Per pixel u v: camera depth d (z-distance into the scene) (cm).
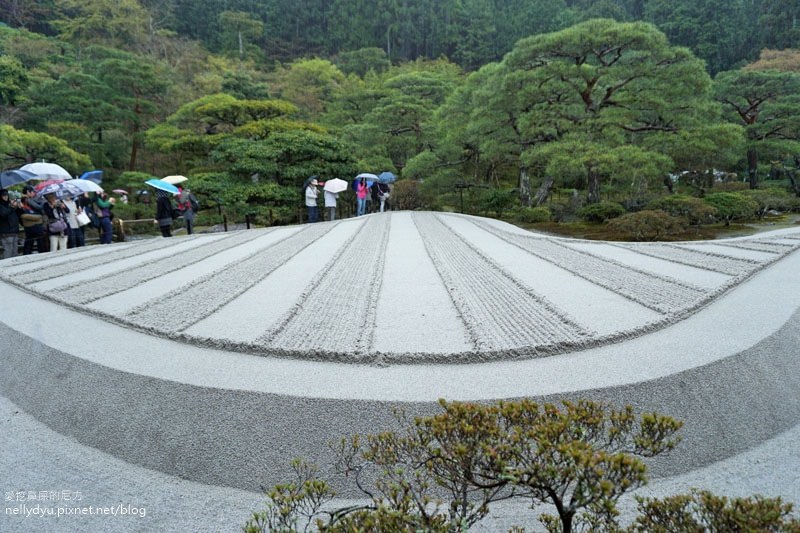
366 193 1688
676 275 586
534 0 5212
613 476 160
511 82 1545
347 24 5550
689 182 2541
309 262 731
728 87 2317
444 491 249
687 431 286
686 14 4194
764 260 653
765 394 323
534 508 249
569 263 675
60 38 3541
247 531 188
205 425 287
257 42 5288
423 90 2683
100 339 397
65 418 331
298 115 3114
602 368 314
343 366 331
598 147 1370
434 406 271
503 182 2730
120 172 2623
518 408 194
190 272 673
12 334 425
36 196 1030
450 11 5550
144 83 2533
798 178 2466
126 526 244
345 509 191
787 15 3944
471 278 600
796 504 245
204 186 1683
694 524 167
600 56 1577
